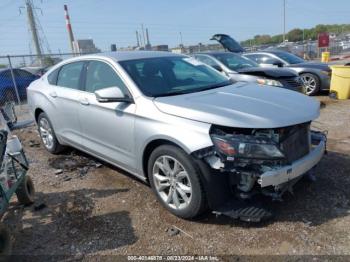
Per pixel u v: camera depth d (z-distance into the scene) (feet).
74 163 16.85
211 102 10.78
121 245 9.98
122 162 12.94
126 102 12.13
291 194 11.87
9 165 11.59
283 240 9.60
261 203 10.43
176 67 14.08
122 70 12.82
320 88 31.01
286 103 10.87
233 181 9.98
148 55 14.48
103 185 14.03
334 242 9.37
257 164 9.43
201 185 10.06
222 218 10.90
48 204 12.81
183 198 10.68
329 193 11.92
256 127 9.39
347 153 15.58
